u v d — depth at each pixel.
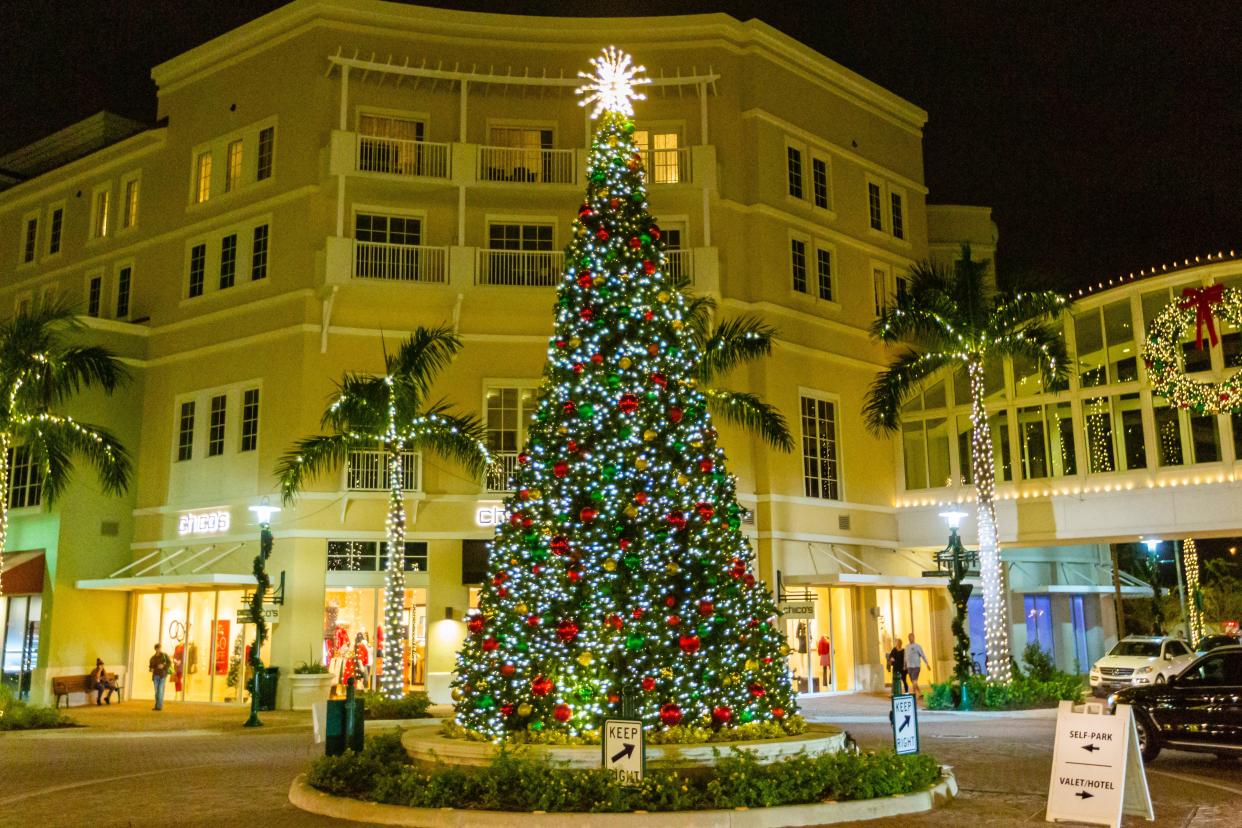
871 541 35.75
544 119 33.12
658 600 13.32
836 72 37.34
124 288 36.22
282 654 29.31
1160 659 28.31
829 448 35.19
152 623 32.56
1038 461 34.66
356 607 30.55
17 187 40.12
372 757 13.67
